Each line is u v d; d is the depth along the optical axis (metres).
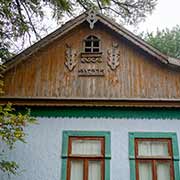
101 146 8.11
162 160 7.96
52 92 8.67
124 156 7.96
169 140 8.13
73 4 10.05
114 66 8.92
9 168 7.02
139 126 8.26
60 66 9.00
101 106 8.44
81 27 9.38
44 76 8.91
